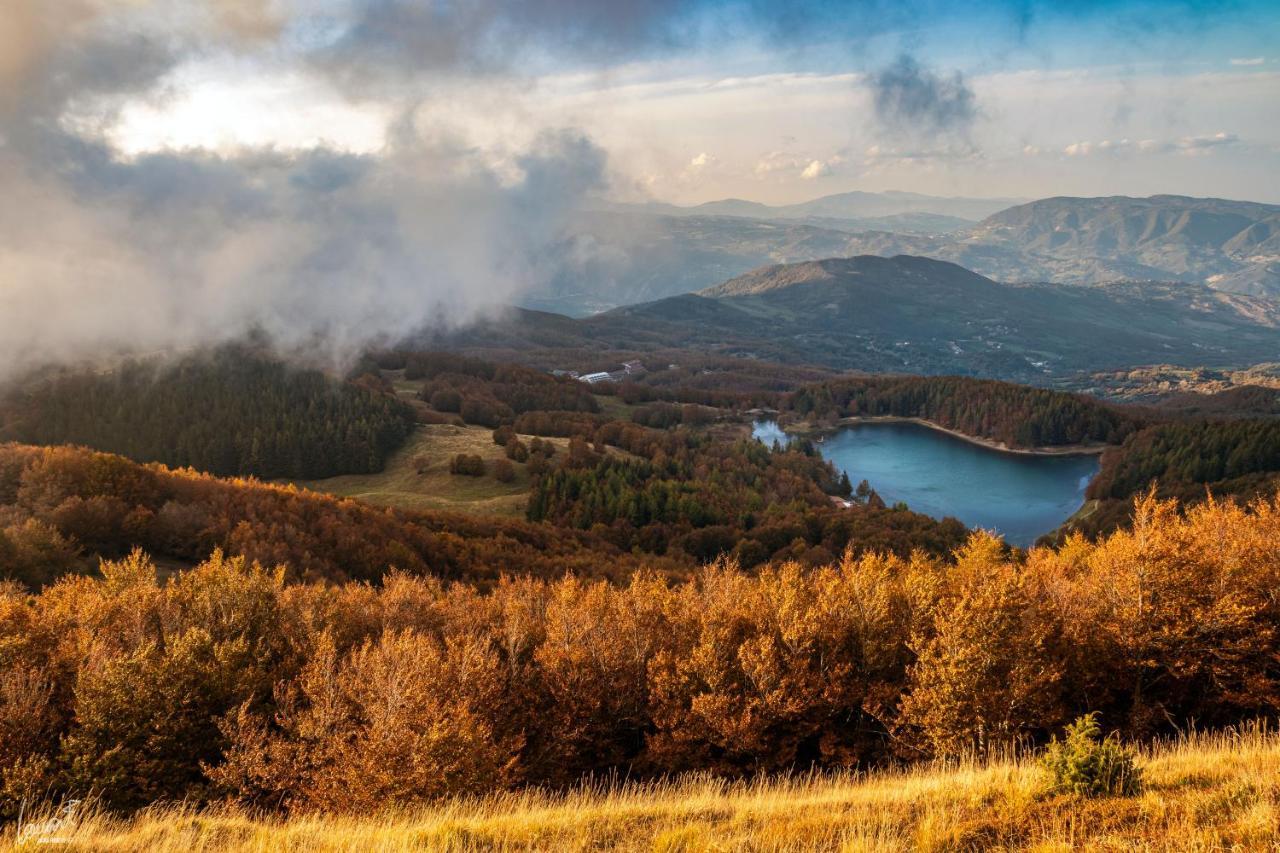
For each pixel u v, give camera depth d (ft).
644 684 129.18
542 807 71.77
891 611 128.16
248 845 58.54
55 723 101.50
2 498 280.51
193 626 123.54
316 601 156.04
